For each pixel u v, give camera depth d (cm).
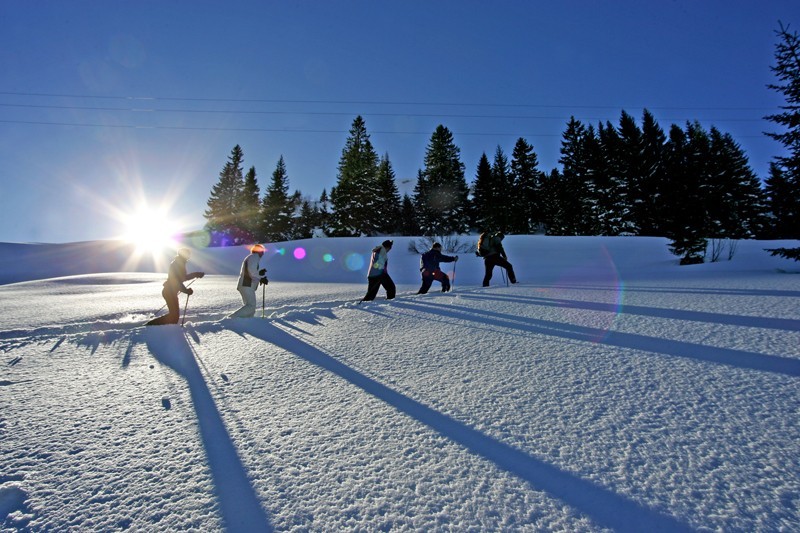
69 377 307
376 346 381
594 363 288
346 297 938
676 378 247
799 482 137
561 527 123
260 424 212
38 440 198
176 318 569
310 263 2436
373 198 4919
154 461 175
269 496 146
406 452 176
